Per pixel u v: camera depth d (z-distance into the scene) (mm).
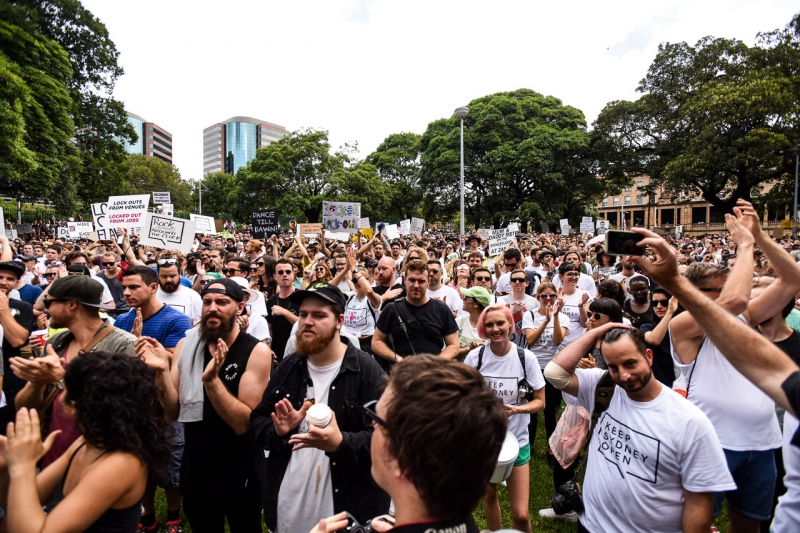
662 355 3717
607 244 1579
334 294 2672
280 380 2738
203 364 3037
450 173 40250
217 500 2910
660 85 33938
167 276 5281
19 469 1906
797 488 2191
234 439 2951
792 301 3143
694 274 3328
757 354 1379
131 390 2070
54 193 25859
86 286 3080
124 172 37312
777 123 27875
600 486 2543
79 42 29344
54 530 1820
